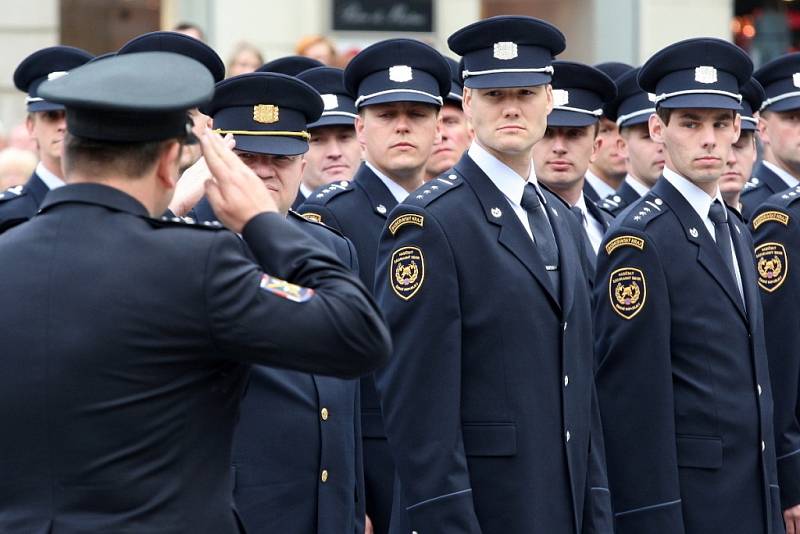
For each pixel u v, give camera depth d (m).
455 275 14.18
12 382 9.70
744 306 16.91
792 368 18.61
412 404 14.03
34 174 18.06
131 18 38.59
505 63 14.73
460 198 14.52
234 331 9.73
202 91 9.89
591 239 20.86
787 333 18.67
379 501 17.03
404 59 17.64
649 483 16.20
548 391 14.31
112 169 10.01
